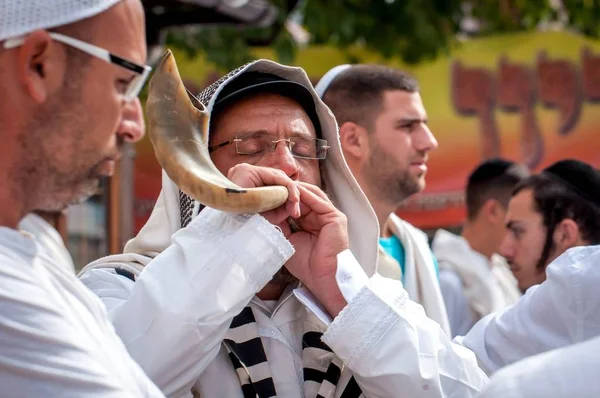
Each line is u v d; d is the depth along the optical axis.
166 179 3.64
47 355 2.25
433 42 10.34
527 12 11.60
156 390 2.49
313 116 3.79
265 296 3.60
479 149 10.30
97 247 8.06
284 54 10.20
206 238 3.02
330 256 3.40
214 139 3.67
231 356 3.40
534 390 2.10
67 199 2.48
